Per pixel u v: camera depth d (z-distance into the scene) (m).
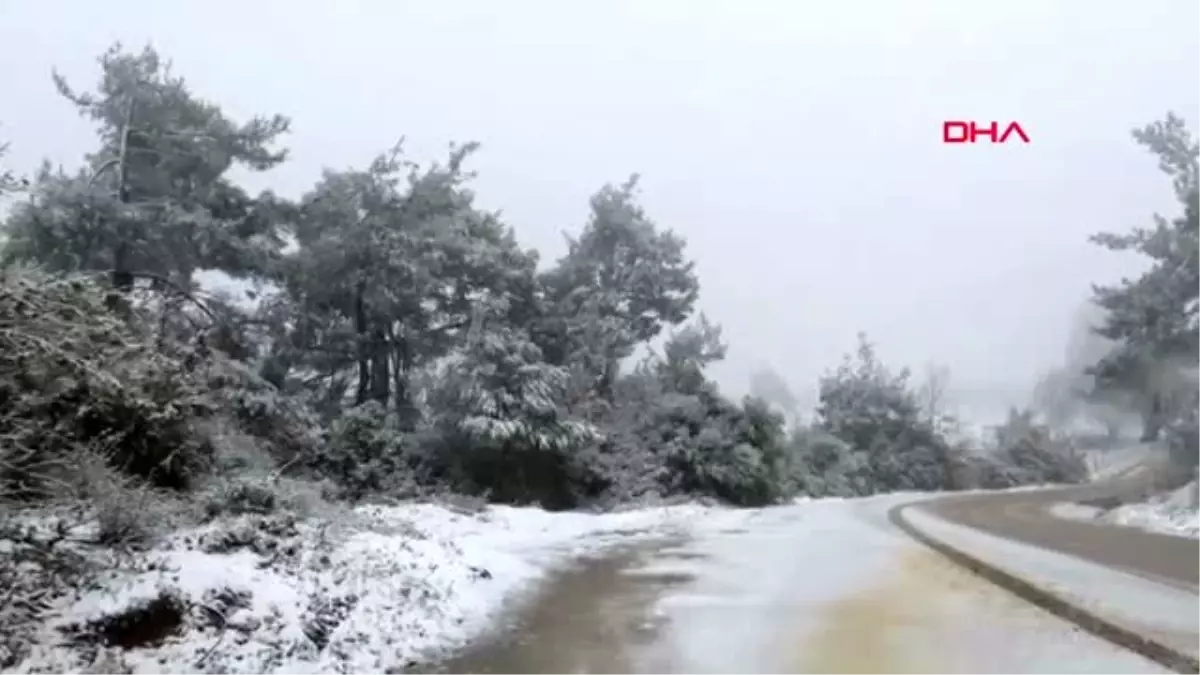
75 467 9.79
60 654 6.91
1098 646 8.86
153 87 24.41
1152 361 32.00
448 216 31.42
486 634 9.50
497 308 28.95
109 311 12.82
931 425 69.31
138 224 22.45
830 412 67.50
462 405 25.89
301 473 21.34
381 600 9.80
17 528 8.51
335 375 30.33
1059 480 73.69
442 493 23.88
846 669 7.96
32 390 10.12
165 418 12.72
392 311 29.47
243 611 8.26
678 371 39.88
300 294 28.53
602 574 14.35
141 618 7.63
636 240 44.75
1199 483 28.20
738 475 36.16
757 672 7.86
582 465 28.89
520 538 19.31
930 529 23.45
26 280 9.63
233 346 24.59
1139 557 16.30
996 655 8.48
